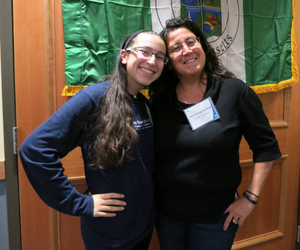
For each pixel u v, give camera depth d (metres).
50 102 1.10
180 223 0.94
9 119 1.08
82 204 0.73
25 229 1.14
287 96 1.50
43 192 0.70
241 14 1.34
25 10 1.06
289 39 1.44
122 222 0.79
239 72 1.35
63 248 1.20
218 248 0.90
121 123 0.73
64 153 0.73
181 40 0.90
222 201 0.90
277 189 1.56
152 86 1.03
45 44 1.08
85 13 1.09
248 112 0.89
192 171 0.86
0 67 1.06
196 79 0.96
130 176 0.78
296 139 1.57
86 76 1.10
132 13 1.15
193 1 1.24
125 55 0.81
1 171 1.09
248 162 1.43
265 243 1.56
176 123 0.90
